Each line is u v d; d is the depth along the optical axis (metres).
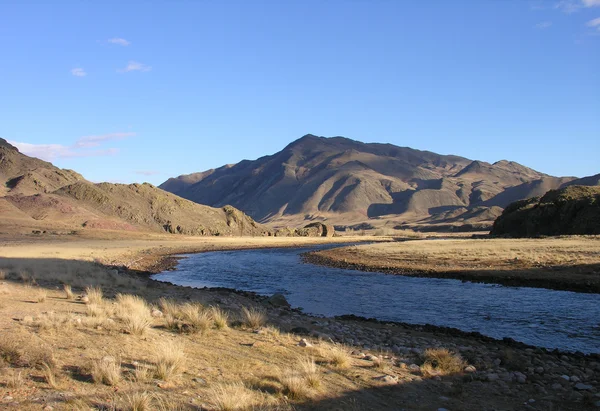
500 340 14.84
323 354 10.05
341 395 7.50
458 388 8.35
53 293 15.41
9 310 11.22
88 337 9.15
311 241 130.62
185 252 76.50
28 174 136.50
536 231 93.00
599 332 16.47
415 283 32.28
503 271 35.22
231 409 6.18
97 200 128.38
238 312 15.90
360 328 15.69
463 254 48.59
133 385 6.76
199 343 9.97
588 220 83.38
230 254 73.81
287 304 21.92
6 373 6.63
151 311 13.41
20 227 84.88
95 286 18.81
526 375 9.98
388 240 139.88
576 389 9.10
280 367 8.70
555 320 18.69
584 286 27.45
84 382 6.68
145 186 148.62
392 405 7.30
